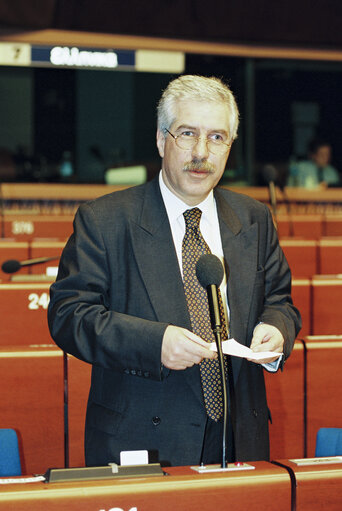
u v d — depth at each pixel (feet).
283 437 11.98
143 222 8.22
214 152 8.04
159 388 7.88
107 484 6.04
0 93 44.16
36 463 11.48
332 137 47.83
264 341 7.93
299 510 6.33
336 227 30.60
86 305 7.85
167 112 8.16
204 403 7.86
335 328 17.53
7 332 15.90
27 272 21.72
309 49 38.78
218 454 7.91
